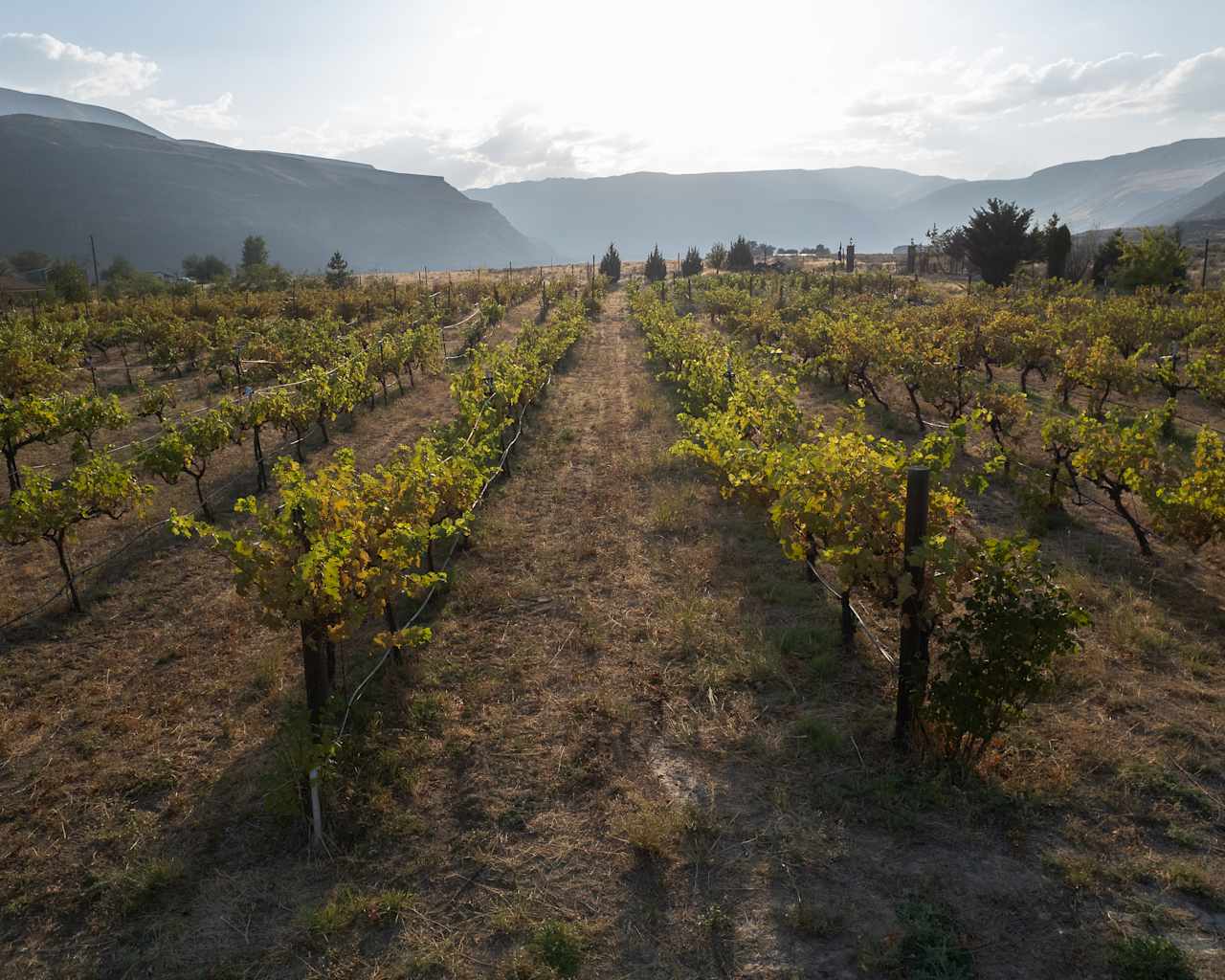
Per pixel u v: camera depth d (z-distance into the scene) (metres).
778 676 6.30
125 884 4.42
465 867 4.45
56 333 24.02
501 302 47.69
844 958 3.72
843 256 70.12
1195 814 4.58
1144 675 6.12
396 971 3.75
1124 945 3.63
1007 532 9.50
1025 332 18.67
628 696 6.17
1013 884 4.11
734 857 4.41
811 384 20.66
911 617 5.13
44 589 8.70
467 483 8.79
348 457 7.83
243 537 5.54
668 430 15.59
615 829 4.68
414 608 7.91
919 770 5.04
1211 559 8.50
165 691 6.57
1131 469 8.38
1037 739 5.30
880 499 5.78
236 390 20.31
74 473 8.28
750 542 9.45
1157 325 19.78
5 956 4.01
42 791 5.27
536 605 7.93
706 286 51.75
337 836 4.73
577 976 3.66
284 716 6.10
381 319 39.31
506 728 5.77
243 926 4.11
